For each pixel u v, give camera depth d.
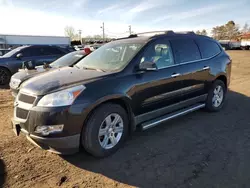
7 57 9.15
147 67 3.54
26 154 3.38
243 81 9.70
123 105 3.53
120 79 3.39
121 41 4.41
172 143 3.76
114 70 3.56
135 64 3.64
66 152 3.00
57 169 3.02
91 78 3.26
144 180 2.79
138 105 3.62
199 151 3.49
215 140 3.87
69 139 2.91
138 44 3.98
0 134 4.06
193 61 4.63
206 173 2.91
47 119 2.81
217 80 5.27
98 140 3.17
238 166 3.06
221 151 3.48
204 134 4.12
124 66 3.57
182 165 3.11
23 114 3.01
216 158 3.28
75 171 2.98
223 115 5.15
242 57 24.62
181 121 4.76
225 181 2.74
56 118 2.81
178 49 4.41
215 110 5.32
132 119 3.60
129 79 3.47
